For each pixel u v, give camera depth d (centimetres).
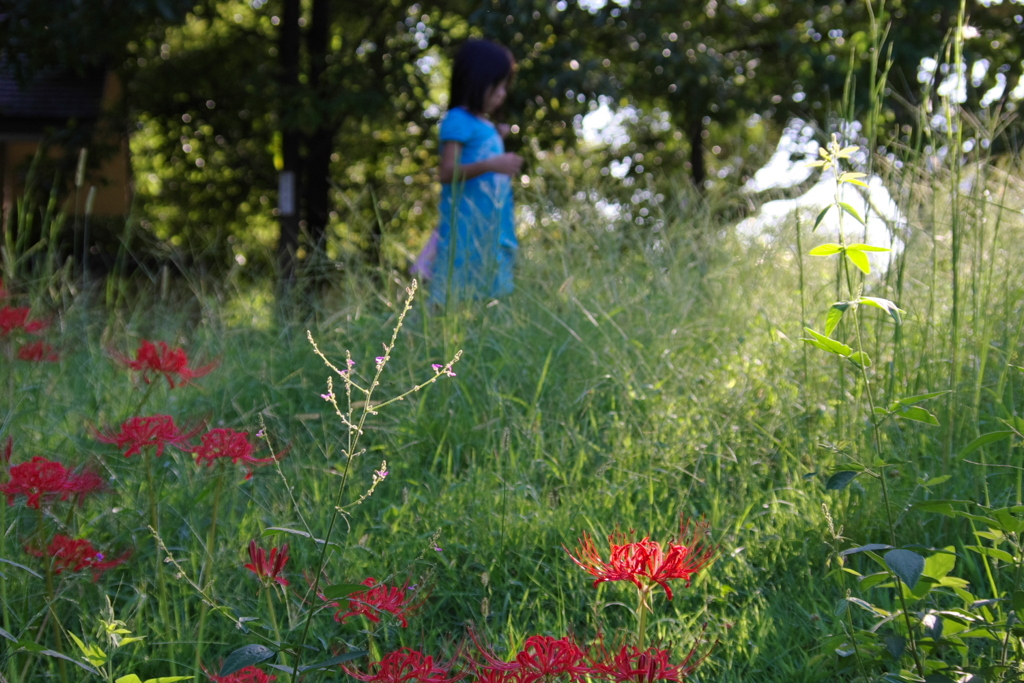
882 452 229
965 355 239
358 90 906
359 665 187
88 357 356
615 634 184
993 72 771
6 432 236
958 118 241
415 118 1003
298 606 196
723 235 394
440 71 1202
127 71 1016
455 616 212
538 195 398
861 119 820
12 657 166
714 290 368
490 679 138
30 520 218
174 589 211
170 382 231
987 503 201
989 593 199
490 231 368
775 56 971
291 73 919
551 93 770
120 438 182
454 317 335
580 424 292
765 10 991
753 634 195
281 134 934
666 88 896
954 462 218
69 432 275
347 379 155
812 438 264
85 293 377
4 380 275
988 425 228
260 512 244
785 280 369
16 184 980
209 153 1184
